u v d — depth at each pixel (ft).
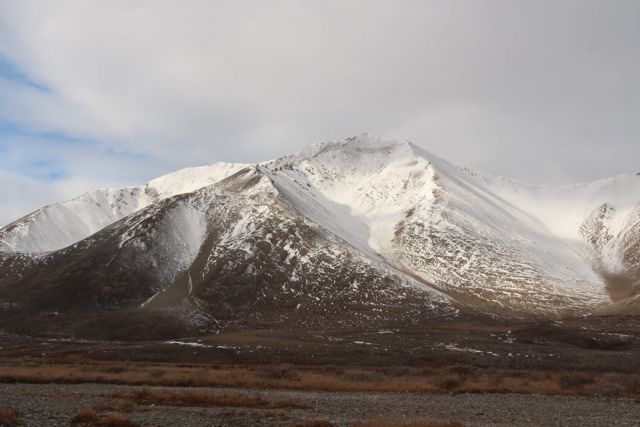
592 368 232.53
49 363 217.77
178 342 287.48
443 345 287.28
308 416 103.91
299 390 149.38
